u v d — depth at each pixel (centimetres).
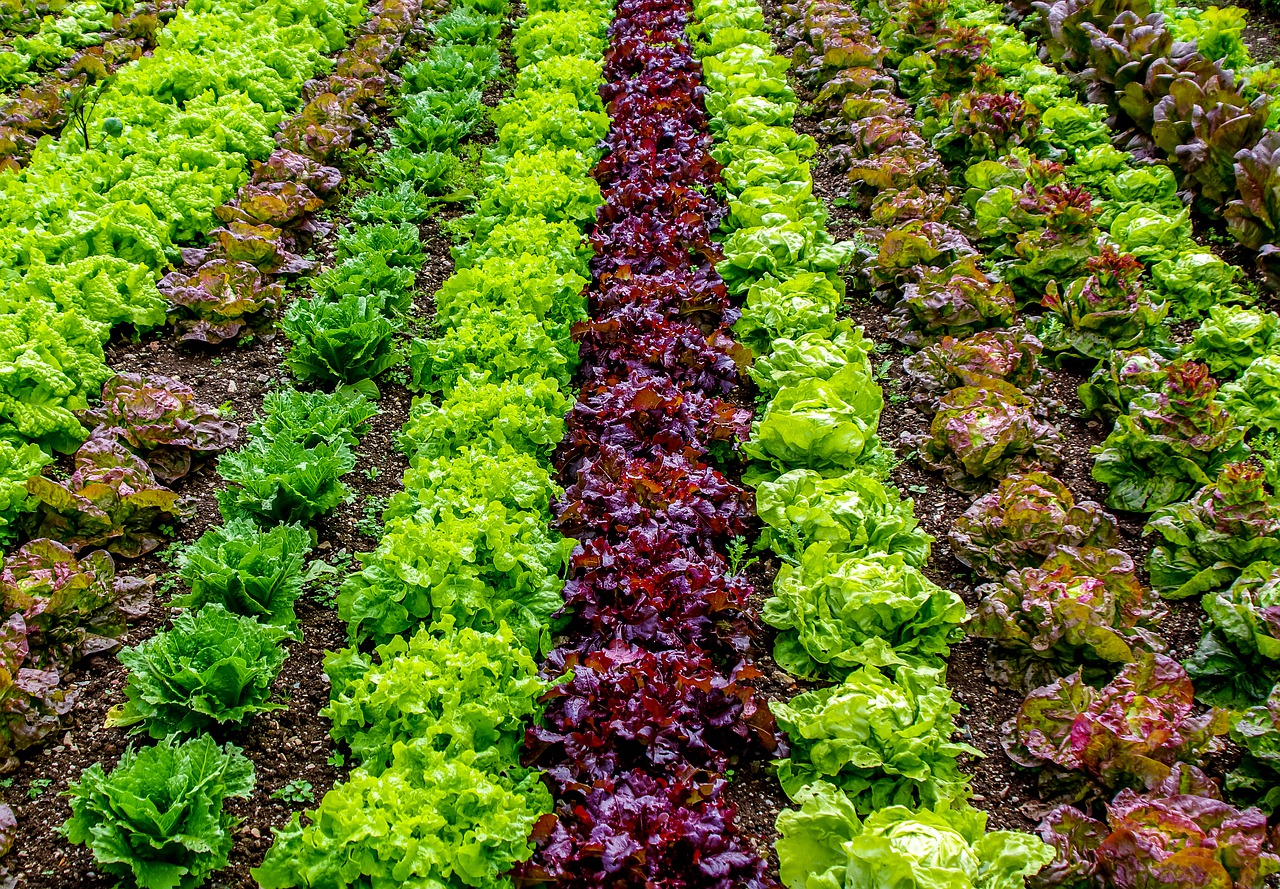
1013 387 748
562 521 631
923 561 630
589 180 983
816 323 812
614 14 1414
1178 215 906
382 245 918
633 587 570
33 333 750
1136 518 698
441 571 569
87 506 627
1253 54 1326
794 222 905
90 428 718
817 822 473
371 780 466
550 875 446
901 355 845
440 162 1040
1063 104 1105
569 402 738
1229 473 619
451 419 693
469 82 1233
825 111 1205
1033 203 906
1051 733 523
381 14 1331
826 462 692
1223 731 512
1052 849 452
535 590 587
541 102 1110
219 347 838
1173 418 679
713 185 1024
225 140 1005
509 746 515
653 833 455
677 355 776
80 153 966
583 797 488
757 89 1185
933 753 514
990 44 1234
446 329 826
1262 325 775
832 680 575
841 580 577
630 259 891
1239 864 443
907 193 970
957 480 714
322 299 808
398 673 509
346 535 679
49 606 567
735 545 651
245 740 543
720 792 485
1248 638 555
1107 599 560
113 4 1357
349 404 743
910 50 1263
